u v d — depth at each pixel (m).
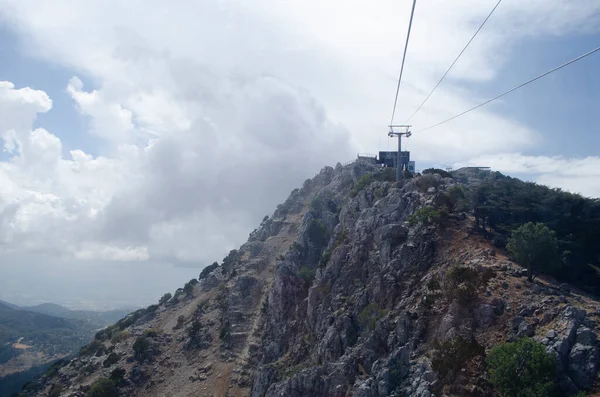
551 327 57.56
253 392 99.81
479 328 63.75
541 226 73.19
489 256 75.25
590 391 49.94
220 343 129.88
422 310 72.88
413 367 65.94
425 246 84.44
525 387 50.72
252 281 149.00
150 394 119.25
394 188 113.19
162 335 142.62
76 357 163.00
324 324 93.62
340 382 74.81
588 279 72.44
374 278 87.62
